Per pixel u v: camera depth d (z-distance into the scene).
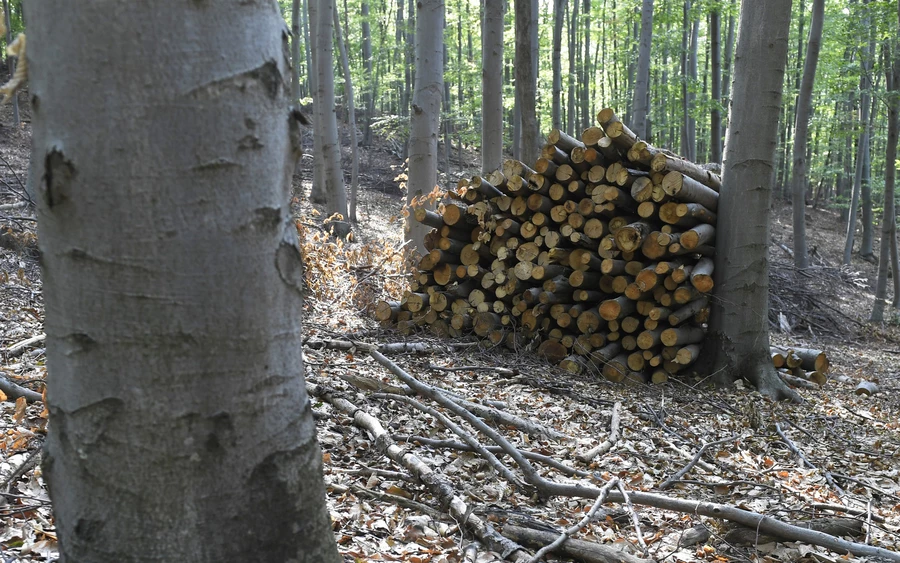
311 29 17.89
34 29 1.20
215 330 1.24
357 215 20.52
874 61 15.59
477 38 34.59
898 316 14.95
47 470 1.35
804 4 26.28
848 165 29.22
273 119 1.29
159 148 1.16
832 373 8.77
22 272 6.87
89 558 1.28
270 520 1.36
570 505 3.61
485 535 2.95
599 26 28.70
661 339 6.82
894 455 5.43
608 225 6.91
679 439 5.12
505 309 7.41
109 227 1.17
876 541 3.51
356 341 6.24
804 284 14.75
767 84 6.98
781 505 3.89
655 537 3.29
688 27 21.55
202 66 1.17
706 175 7.41
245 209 1.25
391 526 3.04
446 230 7.55
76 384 1.25
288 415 1.38
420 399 4.88
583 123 28.31
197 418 1.25
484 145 10.40
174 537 1.27
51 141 1.18
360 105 33.41
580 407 5.59
